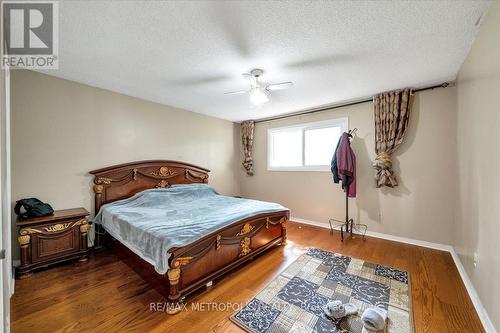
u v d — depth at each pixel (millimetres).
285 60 2229
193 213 2678
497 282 1449
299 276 2273
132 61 2270
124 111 3338
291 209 4488
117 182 3205
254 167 5098
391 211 3311
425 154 3021
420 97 3039
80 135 2912
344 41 1885
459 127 2496
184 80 2777
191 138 4301
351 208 3697
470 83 2023
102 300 1878
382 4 1452
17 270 2234
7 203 1594
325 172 4027
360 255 2771
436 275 2277
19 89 2461
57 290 2016
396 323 1622
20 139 2467
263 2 1430
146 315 1707
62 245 2467
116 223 2541
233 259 2373
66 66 2398
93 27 1695
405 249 2945
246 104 3836
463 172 2324
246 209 2830
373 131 3455
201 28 1711
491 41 1497
